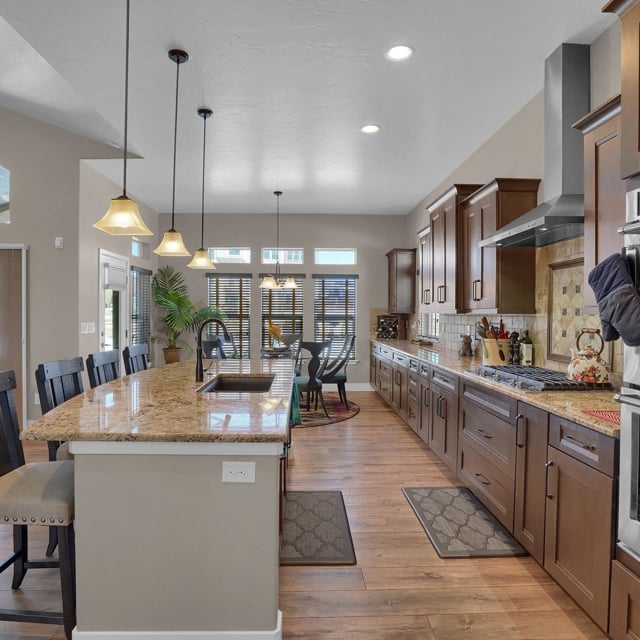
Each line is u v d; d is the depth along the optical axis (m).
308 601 1.95
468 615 1.86
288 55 2.62
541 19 2.32
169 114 3.43
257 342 7.01
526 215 2.79
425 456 3.90
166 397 2.15
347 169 4.78
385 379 5.79
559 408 1.91
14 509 1.61
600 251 2.03
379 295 7.06
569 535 1.86
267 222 6.98
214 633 1.61
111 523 1.58
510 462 2.37
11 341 4.59
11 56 3.41
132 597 1.59
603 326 1.63
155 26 2.34
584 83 2.58
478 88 3.02
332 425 4.93
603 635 1.74
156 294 6.59
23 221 4.59
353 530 2.59
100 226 2.37
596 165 2.05
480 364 3.51
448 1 2.17
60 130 4.57
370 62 2.70
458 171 4.65
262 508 1.60
